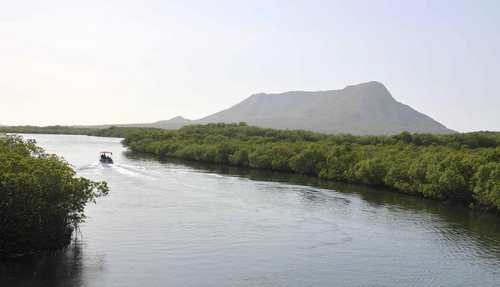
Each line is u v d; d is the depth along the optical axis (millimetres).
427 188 92938
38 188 45344
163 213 70375
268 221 68062
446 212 80875
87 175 109312
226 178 115000
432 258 53438
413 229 66750
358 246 57156
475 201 86875
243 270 47188
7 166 46469
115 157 164125
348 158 119500
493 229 68500
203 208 75375
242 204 80125
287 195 91312
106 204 75000
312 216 72500
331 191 98938
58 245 49062
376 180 107375
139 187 94188
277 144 152625
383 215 75438
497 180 82312
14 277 41656
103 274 43906
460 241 61000
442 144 155000
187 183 102875
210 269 47094
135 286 41656
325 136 198500
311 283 44594
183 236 58188
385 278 46781
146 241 55188
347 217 72875
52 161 50406
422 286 45094
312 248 55594
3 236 44812
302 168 129500
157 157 173125
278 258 51438
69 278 42312
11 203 44031
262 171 136750
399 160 110062
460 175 89812
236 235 59812
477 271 49562
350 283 45062
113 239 55281
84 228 59344
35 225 45719
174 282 43125
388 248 56750
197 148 162375
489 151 101500
